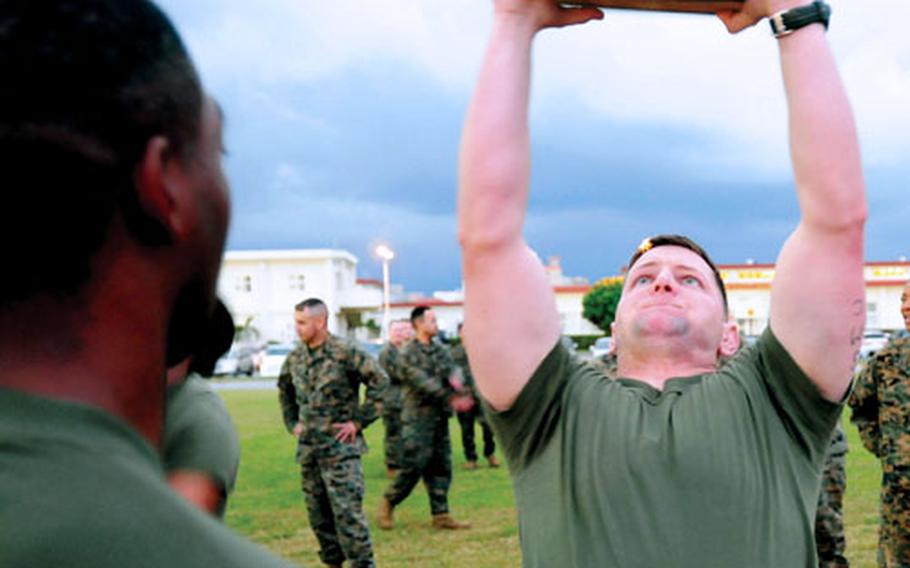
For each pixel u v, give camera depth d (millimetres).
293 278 59344
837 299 1656
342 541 5422
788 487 1717
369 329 61406
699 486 1652
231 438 1412
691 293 2014
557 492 1757
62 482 506
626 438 1722
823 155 1609
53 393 552
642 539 1631
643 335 1976
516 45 1752
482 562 5777
